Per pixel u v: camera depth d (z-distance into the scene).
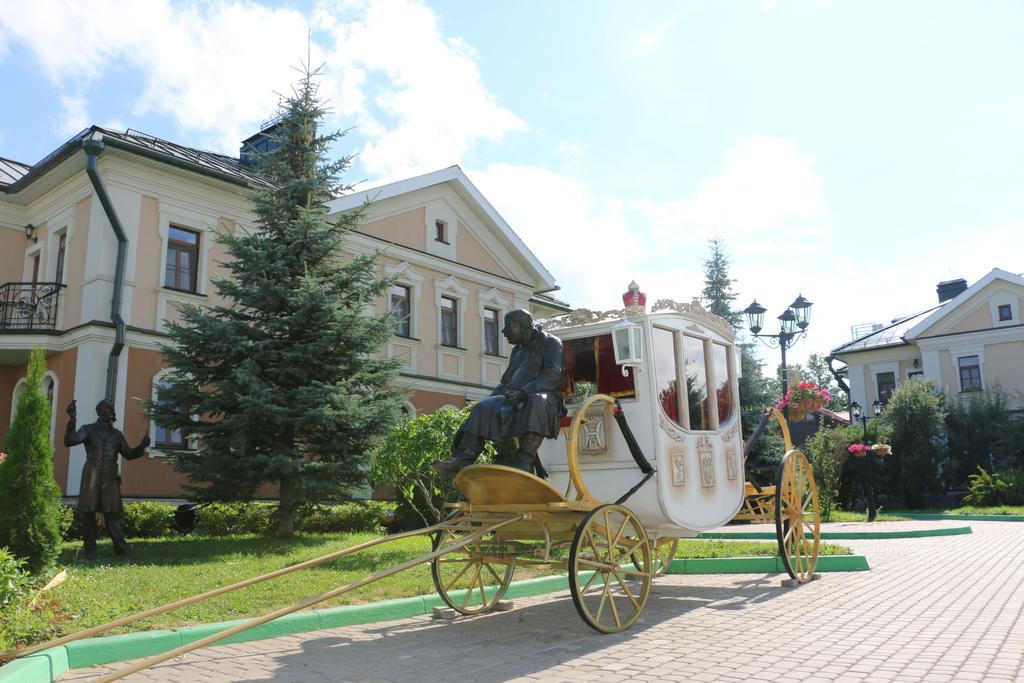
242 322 13.95
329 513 16.39
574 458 6.74
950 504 33.09
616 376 7.83
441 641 6.13
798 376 10.84
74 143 17.50
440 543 7.31
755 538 16.31
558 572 9.71
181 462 13.37
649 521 7.46
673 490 7.48
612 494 7.59
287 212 15.09
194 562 10.20
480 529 6.45
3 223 21.12
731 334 9.23
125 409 17.48
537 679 4.89
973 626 6.34
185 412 13.59
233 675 5.06
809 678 4.76
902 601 7.68
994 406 34.88
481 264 28.33
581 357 8.13
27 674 4.59
